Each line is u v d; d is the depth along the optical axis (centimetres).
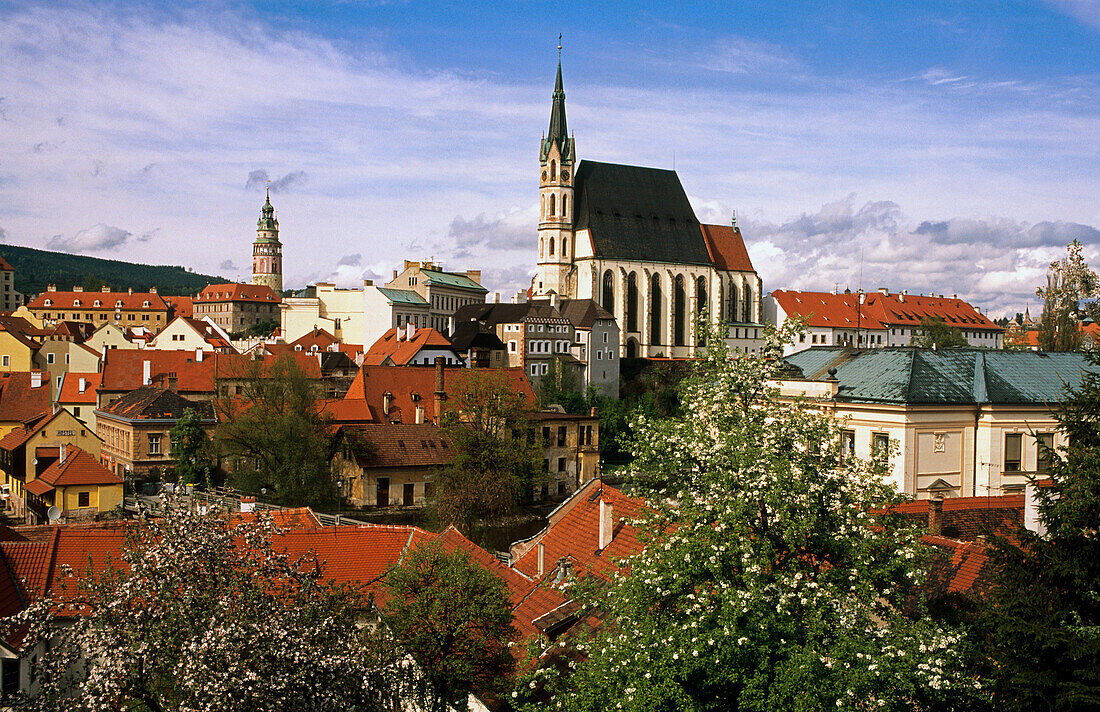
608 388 17500
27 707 2262
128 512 8338
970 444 5084
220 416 10931
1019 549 2762
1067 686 2405
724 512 2506
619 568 3212
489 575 3597
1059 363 5491
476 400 10175
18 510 9338
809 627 2388
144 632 2342
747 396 2923
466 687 3431
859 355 5816
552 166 19825
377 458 9812
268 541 2700
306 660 2338
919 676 2381
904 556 2572
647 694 2375
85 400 12962
